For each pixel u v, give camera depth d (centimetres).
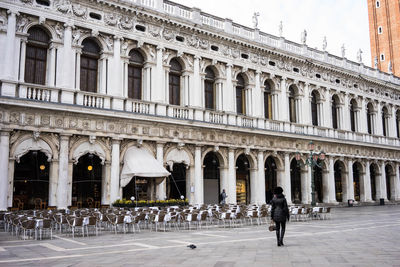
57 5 3044
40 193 3159
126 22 3397
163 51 3634
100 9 3272
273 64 4575
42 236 2067
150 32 3547
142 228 2464
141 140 3300
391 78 6494
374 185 6119
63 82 3006
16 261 1340
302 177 4697
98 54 3322
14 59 2827
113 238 1972
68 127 2952
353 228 2402
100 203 3375
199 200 3616
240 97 4322
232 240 1831
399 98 6569
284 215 1623
